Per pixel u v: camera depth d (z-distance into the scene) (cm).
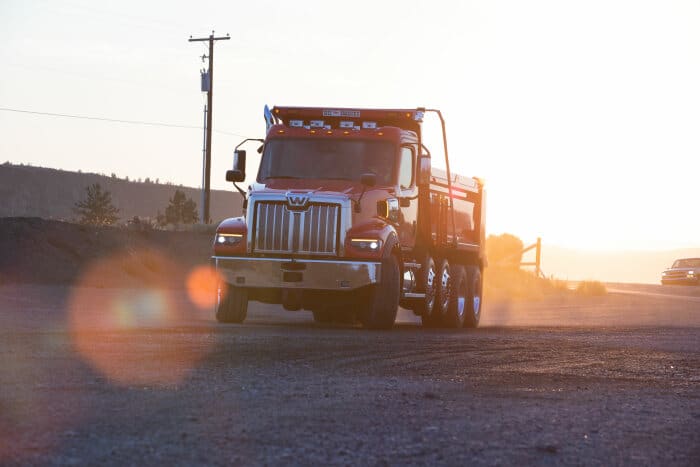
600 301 5619
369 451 945
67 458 861
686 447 1047
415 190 2916
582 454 980
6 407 1120
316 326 2795
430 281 3038
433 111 2980
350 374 1568
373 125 2928
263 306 4019
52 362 1541
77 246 4891
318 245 2597
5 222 4812
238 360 1675
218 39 8269
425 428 1087
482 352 2034
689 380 1692
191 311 3278
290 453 920
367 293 2652
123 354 1683
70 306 3139
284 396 1284
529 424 1147
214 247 2673
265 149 2853
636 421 1211
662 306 5075
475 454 953
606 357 2031
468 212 3453
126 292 4150
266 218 2623
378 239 2600
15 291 3659
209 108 8231
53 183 19288
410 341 2231
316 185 2716
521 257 8125
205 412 1127
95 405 1148
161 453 894
